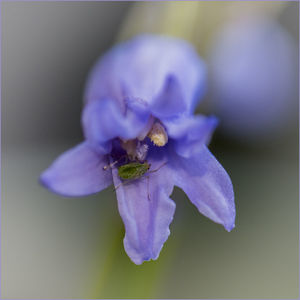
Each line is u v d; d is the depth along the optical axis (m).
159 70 0.12
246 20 0.13
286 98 0.14
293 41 0.14
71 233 0.15
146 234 0.12
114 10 0.15
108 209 0.13
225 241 0.15
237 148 0.15
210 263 0.15
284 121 0.14
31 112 0.16
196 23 0.12
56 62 0.16
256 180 0.15
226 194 0.12
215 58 0.13
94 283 0.14
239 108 0.14
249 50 0.13
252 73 0.13
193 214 0.15
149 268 0.13
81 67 0.16
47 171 0.11
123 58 0.12
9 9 0.16
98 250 0.14
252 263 0.15
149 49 0.12
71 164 0.12
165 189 0.12
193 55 0.12
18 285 0.15
